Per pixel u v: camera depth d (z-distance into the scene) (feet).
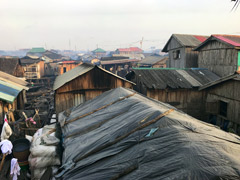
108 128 17.84
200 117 43.11
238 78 29.45
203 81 42.39
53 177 17.03
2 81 39.06
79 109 26.84
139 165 11.34
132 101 22.09
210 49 53.42
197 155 10.43
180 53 68.08
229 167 9.45
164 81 40.93
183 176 9.32
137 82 47.50
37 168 18.02
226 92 33.30
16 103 41.93
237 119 30.91
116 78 42.09
